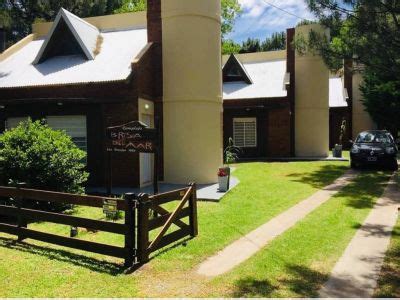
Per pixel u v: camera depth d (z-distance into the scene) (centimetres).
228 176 1251
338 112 3238
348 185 1385
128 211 602
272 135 2450
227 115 2488
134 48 1517
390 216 916
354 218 898
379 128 3158
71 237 697
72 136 1368
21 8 3416
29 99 1333
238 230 802
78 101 1296
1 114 1427
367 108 2856
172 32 1411
